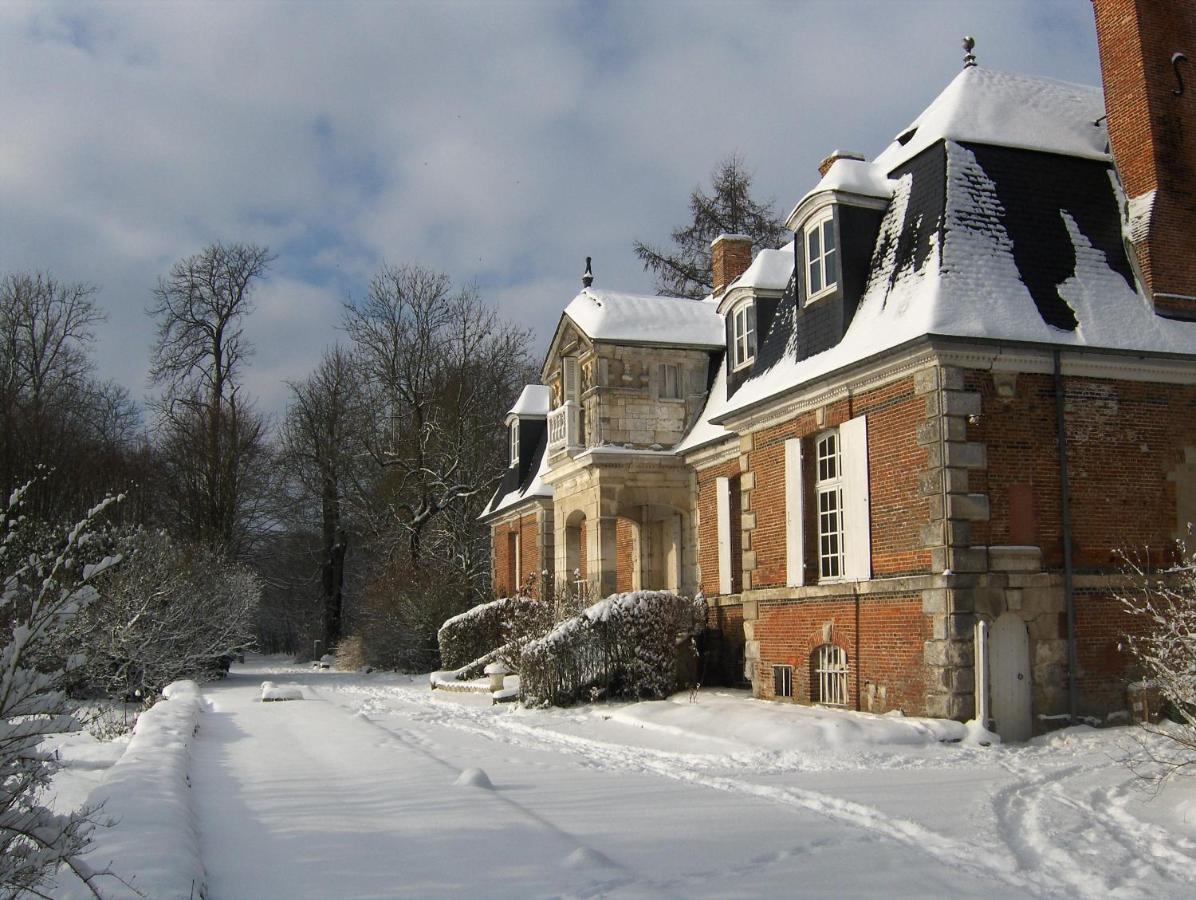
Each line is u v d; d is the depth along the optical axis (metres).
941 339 14.02
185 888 5.46
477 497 44.19
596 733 15.83
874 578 15.45
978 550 14.08
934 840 7.93
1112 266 16.00
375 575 42.34
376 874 6.55
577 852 6.95
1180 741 9.95
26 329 41.91
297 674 36.78
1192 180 16.41
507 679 25.48
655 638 19.91
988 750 13.09
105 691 21.34
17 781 5.66
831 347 16.80
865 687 15.59
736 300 22.91
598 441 24.52
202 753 12.36
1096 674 14.52
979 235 15.38
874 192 16.95
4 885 4.84
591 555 24.81
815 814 8.98
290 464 50.16
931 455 14.38
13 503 6.39
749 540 19.17
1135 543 14.99
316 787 9.75
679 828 8.16
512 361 48.34
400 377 45.84
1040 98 17.39
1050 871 7.12
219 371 43.69
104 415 48.22
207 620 27.97
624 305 25.66
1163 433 15.41
